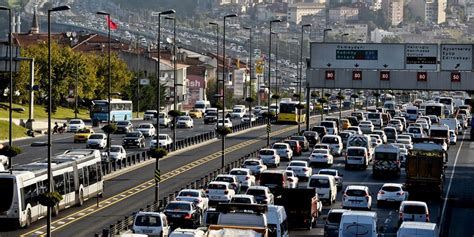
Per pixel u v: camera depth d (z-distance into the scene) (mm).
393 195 171750
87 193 168500
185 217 139250
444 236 141625
